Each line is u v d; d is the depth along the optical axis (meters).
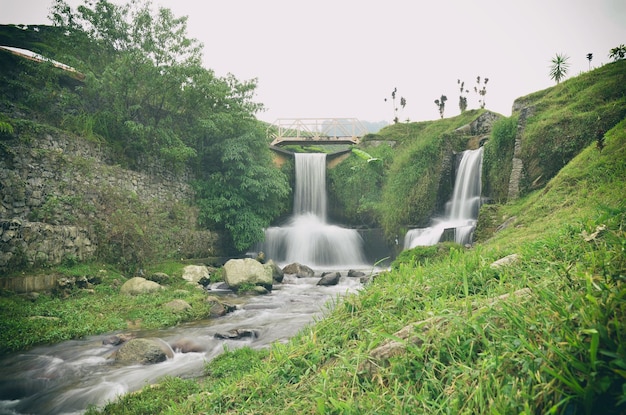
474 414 1.29
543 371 1.27
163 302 9.16
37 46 13.71
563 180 9.64
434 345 1.73
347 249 20.28
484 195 17.73
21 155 9.90
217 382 4.12
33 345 6.43
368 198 22.88
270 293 11.69
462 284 2.65
